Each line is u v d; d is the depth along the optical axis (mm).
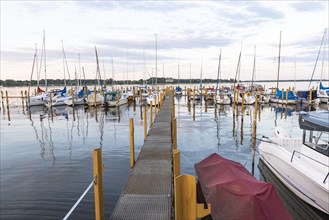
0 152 16344
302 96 44219
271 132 22125
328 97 40594
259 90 54812
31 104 44500
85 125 26234
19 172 12578
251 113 34812
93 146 17609
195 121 28484
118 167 13023
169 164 7523
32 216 8391
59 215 8438
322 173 8742
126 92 61344
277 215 5637
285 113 34250
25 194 10031
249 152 16094
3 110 40969
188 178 3092
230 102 45250
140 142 18562
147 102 44844
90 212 8617
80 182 11219
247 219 5574
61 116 33344
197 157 15164
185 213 3129
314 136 9867
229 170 7453
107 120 29562
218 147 17359
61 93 50438
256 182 6539
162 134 12242
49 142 18938
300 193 9461
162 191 5527
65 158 14875
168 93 53438
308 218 8656
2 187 10734
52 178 11727
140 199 5141
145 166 7336
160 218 4418
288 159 10281
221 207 6215
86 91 50531
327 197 8023
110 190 10250
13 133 22406
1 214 8531
